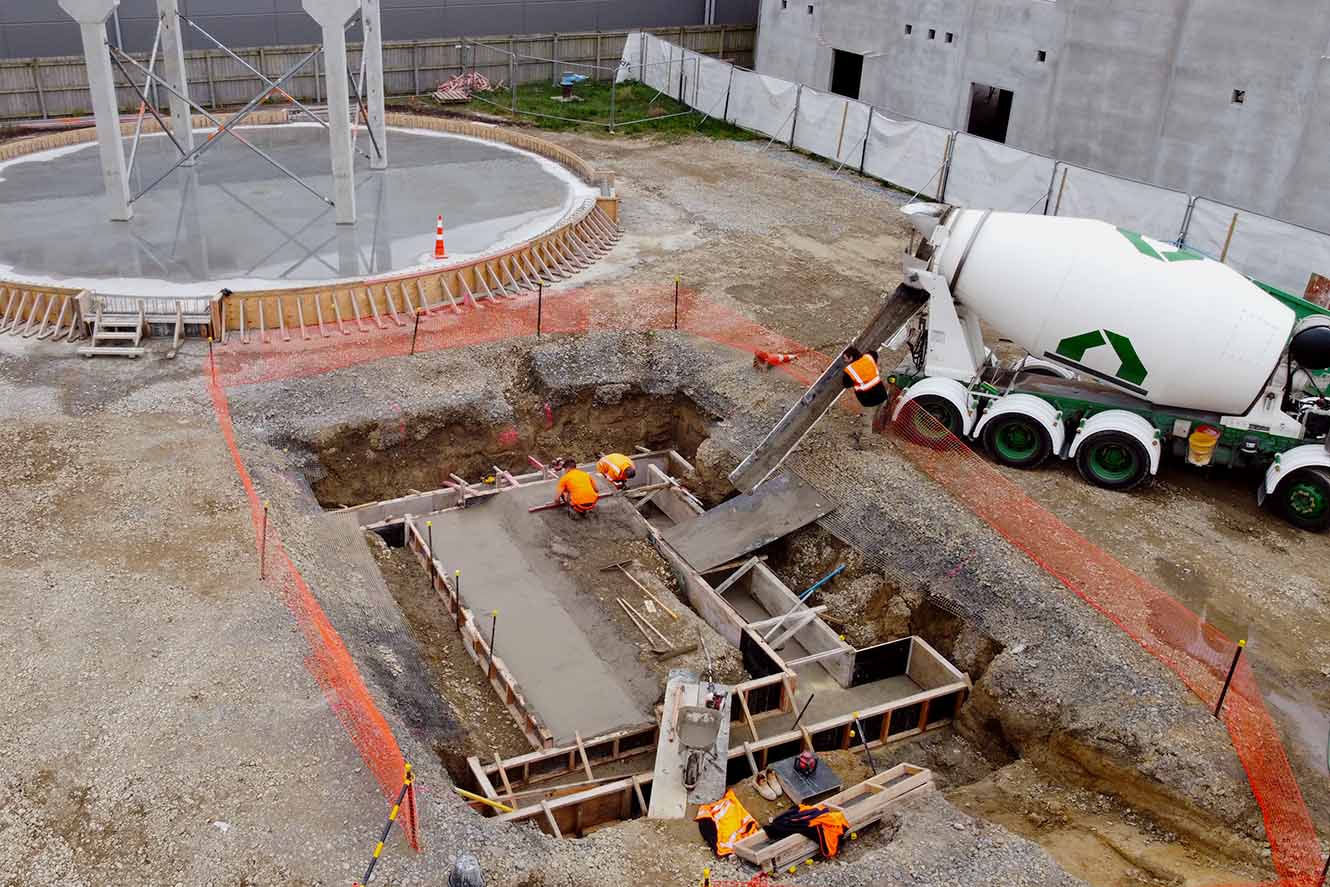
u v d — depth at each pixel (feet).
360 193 80.48
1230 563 45.85
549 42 121.39
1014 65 92.68
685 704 39.37
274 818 31.22
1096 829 35.35
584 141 102.68
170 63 81.71
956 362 52.42
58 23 101.35
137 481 46.68
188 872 29.43
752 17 136.36
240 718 34.68
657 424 61.16
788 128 103.96
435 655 44.11
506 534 51.19
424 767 34.22
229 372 56.49
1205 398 48.52
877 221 84.99
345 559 46.24
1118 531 47.67
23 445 48.62
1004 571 44.50
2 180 79.56
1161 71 81.35
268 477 48.62
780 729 42.14
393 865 30.09
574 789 38.19
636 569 48.96
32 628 37.83
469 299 65.41
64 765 32.45
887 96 107.65
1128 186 77.36
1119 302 47.42
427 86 116.06
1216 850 33.68
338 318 62.28
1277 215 76.33
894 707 41.63
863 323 66.23
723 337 63.46
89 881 28.99
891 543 47.57
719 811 33.73
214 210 75.20
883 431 54.60
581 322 64.08
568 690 41.93
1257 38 74.59
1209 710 37.58
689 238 79.00
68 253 65.92
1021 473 52.08
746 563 49.29
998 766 41.09
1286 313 47.01
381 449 53.98
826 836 32.86
